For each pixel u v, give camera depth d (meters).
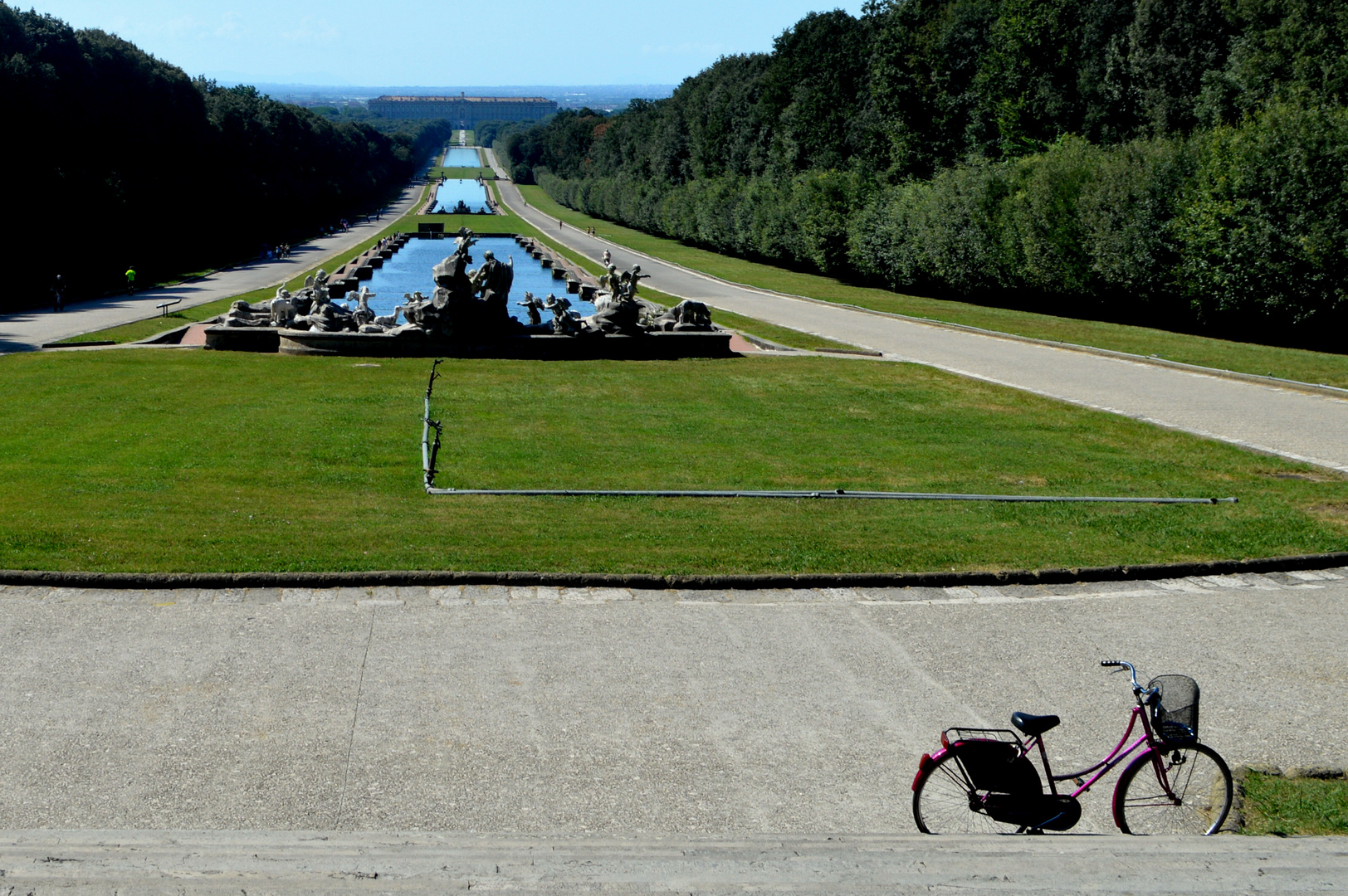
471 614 13.33
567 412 27.34
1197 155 46.88
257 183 113.50
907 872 6.77
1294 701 11.39
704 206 101.31
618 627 13.05
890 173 78.00
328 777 9.28
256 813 8.66
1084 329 47.53
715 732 10.40
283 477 19.70
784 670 11.91
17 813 8.53
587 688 11.30
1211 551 16.36
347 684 11.19
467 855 7.05
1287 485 20.89
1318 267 39.69
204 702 10.67
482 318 37.16
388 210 172.12
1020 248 55.66
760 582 14.62
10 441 22.06
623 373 34.22
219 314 48.72
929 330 47.56
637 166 144.25
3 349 36.44
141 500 17.73
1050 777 8.56
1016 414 28.17
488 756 9.77
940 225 60.88
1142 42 64.25
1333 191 39.47
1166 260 46.94
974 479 21.23
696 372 34.84
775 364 36.62
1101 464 22.66
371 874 6.65
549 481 20.03
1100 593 14.77
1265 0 53.31
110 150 83.38
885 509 18.73
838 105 91.19
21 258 64.88
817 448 23.83
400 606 13.49
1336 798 9.19
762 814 8.95
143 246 79.56
